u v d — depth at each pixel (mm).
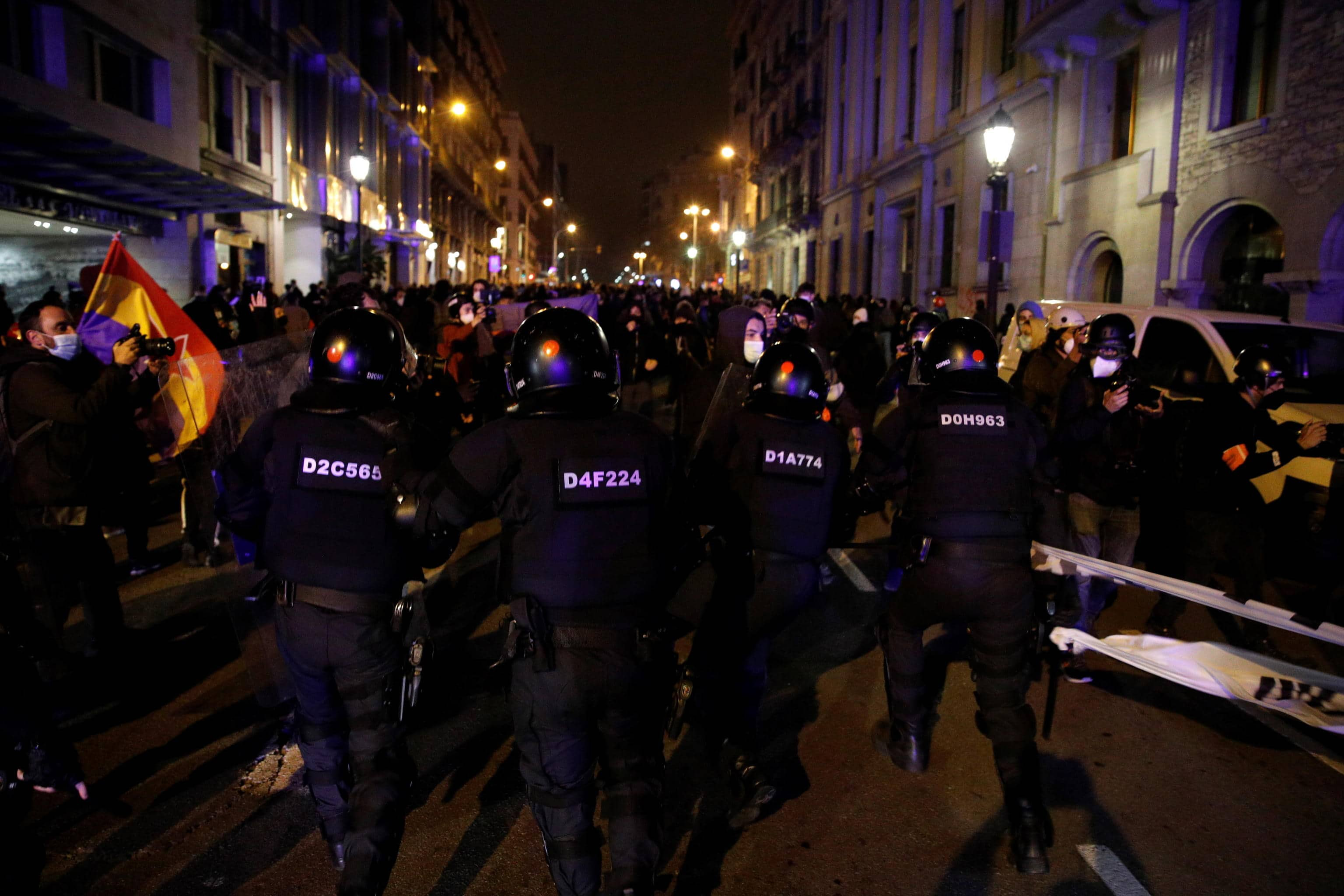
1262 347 4469
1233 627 4891
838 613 5598
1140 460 4566
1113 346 4457
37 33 15570
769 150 48406
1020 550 3172
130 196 17375
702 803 3520
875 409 7082
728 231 68438
